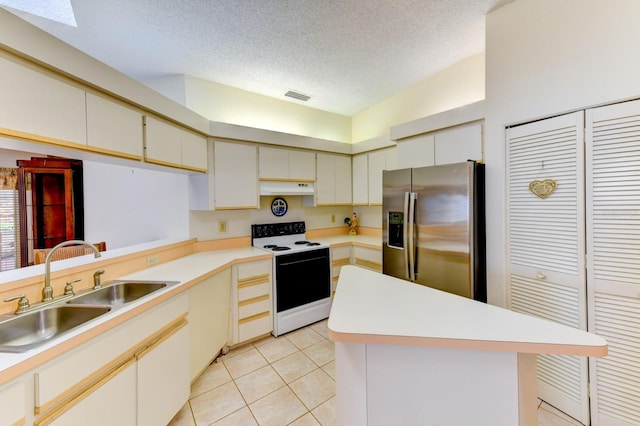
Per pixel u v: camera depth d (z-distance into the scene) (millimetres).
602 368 1476
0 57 1049
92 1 1652
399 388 1049
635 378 1378
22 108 1116
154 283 1673
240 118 3014
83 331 1035
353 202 3664
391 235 2398
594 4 1479
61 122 1264
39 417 916
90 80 1356
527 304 1788
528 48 1742
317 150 3309
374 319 1081
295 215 3449
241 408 1713
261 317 2535
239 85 2934
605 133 1449
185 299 1711
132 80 1605
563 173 1606
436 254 2023
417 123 2482
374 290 1440
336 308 1197
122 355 1222
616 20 1410
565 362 1618
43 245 3148
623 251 1403
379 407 1061
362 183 3508
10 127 1076
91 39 2076
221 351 2316
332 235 3812
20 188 3037
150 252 2068
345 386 1176
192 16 1819
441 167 1984
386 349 1050
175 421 1612
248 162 2750
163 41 2115
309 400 1782
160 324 1474
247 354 2334
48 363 931
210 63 2475
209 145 2512
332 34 2072
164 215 2750
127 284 1693
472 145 2084
